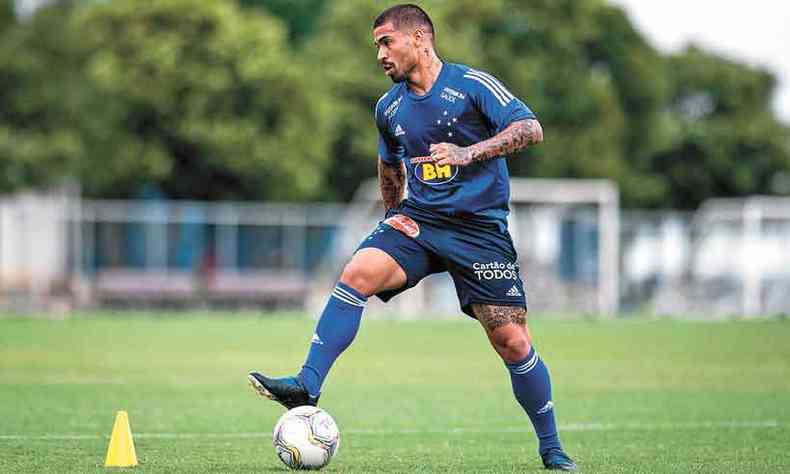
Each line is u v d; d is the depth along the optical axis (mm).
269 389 17125
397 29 17297
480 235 17469
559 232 90938
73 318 72125
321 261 87500
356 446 21219
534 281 90000
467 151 16578
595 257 91562
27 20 93562
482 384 35562
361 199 100812
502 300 17516
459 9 101500
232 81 91062
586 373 39344
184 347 49562
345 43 100750
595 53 112938
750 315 89438
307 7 125625
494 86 17109
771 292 93188
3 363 41438
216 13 90500
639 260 93375
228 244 86312
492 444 21625
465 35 99125
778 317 83062
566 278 90875
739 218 94562
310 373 17406
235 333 58562
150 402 29500
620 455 19891
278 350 48312
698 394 32406
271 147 91688
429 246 17516
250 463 18422
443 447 21109
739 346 52281
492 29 103562
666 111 127688
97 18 90000
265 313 82750
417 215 17625
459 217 17406
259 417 26219
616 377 37906
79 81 93000
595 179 103938
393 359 45438
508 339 17625
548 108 104188
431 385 35188
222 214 86188
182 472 17219
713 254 94500
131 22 89750
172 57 89312
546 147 102688
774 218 93375
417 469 17844
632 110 114688
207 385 34312
